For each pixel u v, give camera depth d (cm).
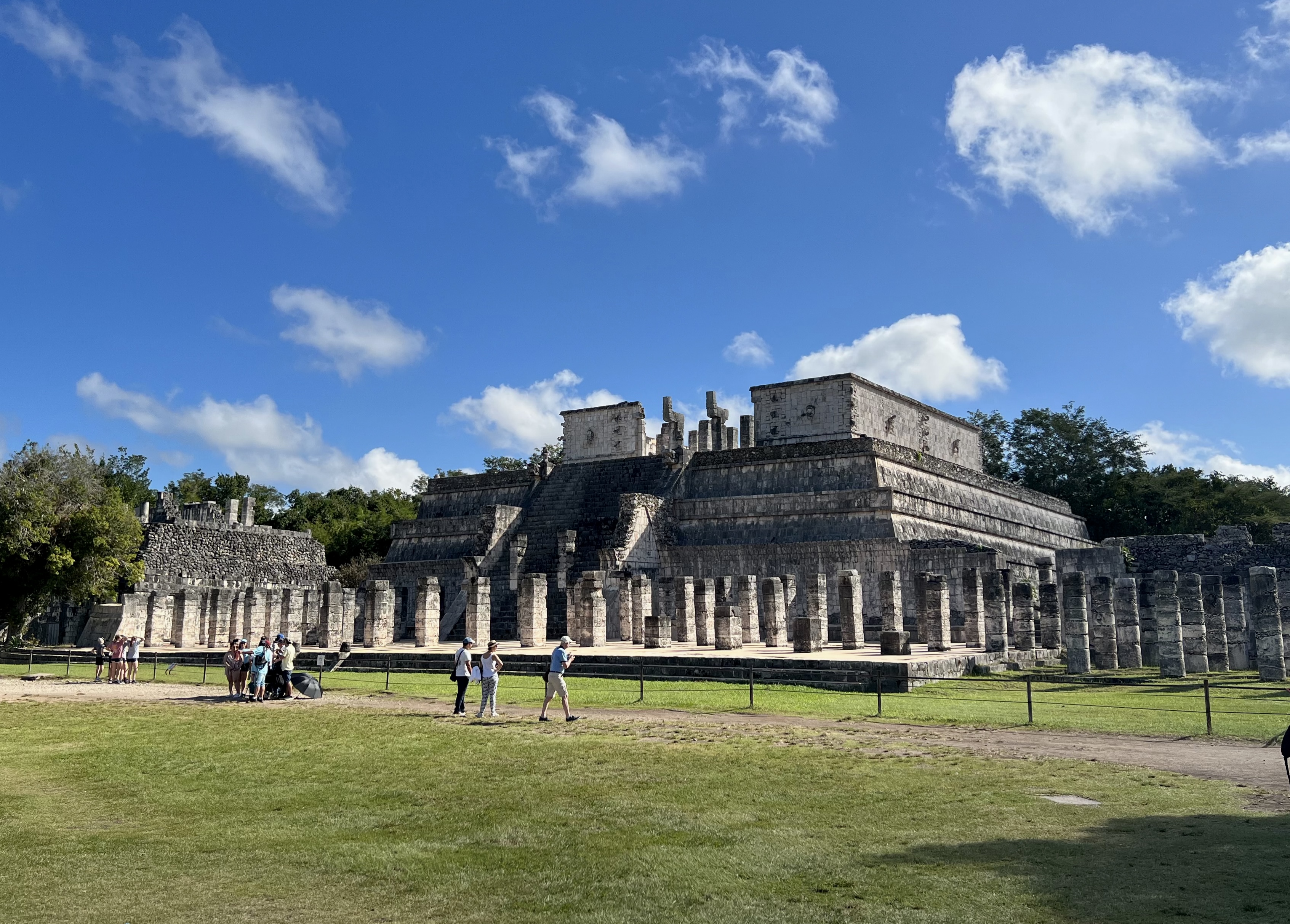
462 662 2273
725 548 5362
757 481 5784
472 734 1920
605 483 6319
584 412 7206
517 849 1104
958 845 1077
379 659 3856
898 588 3709
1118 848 1052
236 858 1086
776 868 1005
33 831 1216
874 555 4969
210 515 7025
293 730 2025
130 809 1341
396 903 927
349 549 8569
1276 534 6284
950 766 1564
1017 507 6825
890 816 1219
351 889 972
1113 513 8150
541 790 1403
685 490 5997
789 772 1516
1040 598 3984
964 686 2806
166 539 6353
